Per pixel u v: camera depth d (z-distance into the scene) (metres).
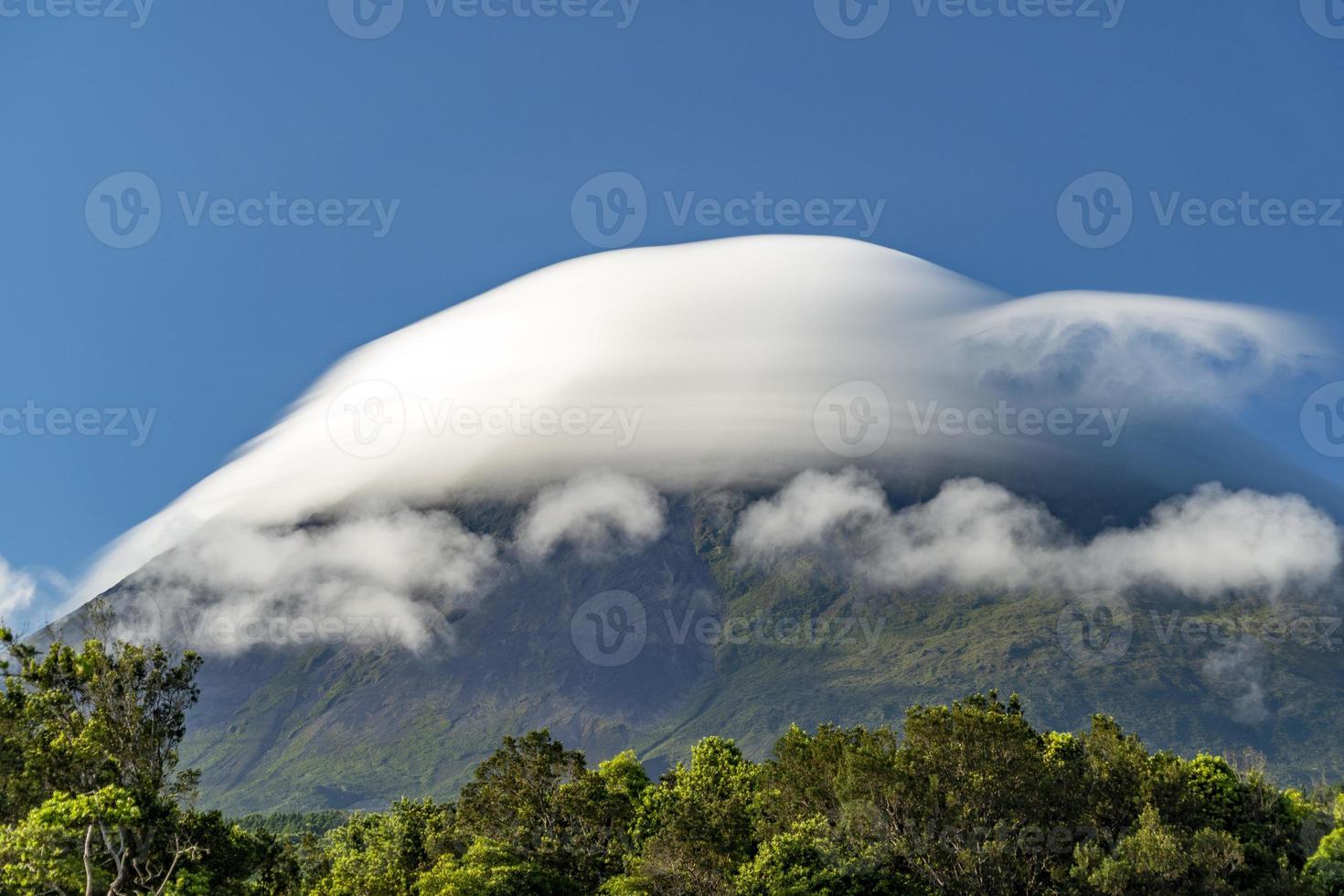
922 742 86.38
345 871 85.00
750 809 92.62
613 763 119.19
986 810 82.00
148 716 69.19
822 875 76.75
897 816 82.62
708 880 81.62
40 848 52.09
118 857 55.50
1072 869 78.69
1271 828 91.44
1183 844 80.50
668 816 91.50
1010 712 94.75
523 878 82.69
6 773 64.06
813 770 93.25
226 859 67.38
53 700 67.25
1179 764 90.31
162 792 67.56
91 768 64.38
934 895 77.81
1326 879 81.69
